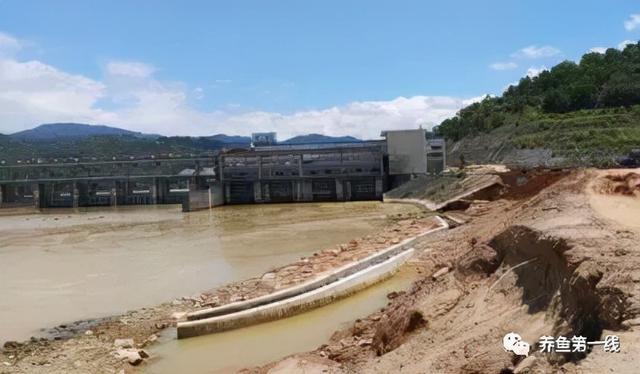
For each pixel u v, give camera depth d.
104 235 91.19
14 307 44.28
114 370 28.61
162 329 35.97
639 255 17.31
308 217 105.06
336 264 49.75
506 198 76.38
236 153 149.75
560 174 63.25
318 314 37.56
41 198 162.50
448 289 27.83
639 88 154.50
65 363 29.84
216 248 71.62
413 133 142.75
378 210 110.50
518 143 151.25
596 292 15.97
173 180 165.62
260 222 100.81
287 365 24.78
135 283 52.00
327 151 145.12
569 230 21.95
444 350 20.30
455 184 108.62
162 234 89.38
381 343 26.41
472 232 53.62
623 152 112.56
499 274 25.45
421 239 58.94
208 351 31.41
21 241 87.69
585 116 147.62
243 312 35.91
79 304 44.69
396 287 43.38
